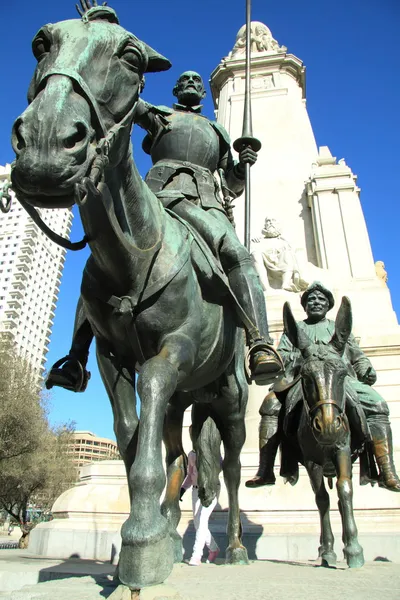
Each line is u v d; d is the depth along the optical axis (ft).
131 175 8.60
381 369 29.40
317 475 14.94
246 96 16.05
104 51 7.21
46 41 7.41
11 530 134.72
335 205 41.47
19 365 77.66
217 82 56.59
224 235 10.98
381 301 34.47
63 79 6.48
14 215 234.38
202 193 12.00
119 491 24.39
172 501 12.58
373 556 17.85
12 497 81.56
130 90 7.50
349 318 12.91
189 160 12.71
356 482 20.95
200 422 13.30
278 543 18.54
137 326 8.89
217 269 10.18
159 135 13.00
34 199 6.37
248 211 14.62
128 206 8.70
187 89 13.93
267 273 34.88
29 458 72.95
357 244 39.32
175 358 8.41
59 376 9.88
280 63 53.72
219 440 13.19
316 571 11.32
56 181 6.04
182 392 12.59
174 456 12.92
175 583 8.57
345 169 43.50
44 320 244.42
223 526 19.39
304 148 47.50
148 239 9.04
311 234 42.24
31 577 12.82
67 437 101.60
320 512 14.93
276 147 47.09
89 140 6.35
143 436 6.93
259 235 42.01
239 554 13.28
